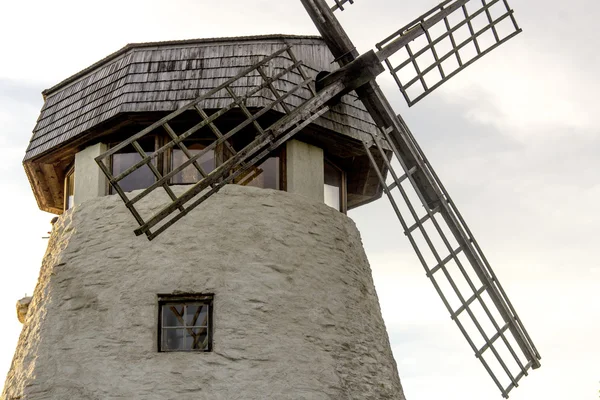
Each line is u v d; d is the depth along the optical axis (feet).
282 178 48.83
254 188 47.26
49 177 53.06
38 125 51.90
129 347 44.01
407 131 51.24
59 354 44.52
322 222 48.62
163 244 45.60
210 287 44.83
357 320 47.78
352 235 50.34
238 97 46.14
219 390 43.24
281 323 44.98
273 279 45.65
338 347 46.16
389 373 48.60
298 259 46.70
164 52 48.96
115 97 48.03
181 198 43.83
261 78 47.73
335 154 51.90
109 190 48.83
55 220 51.55
